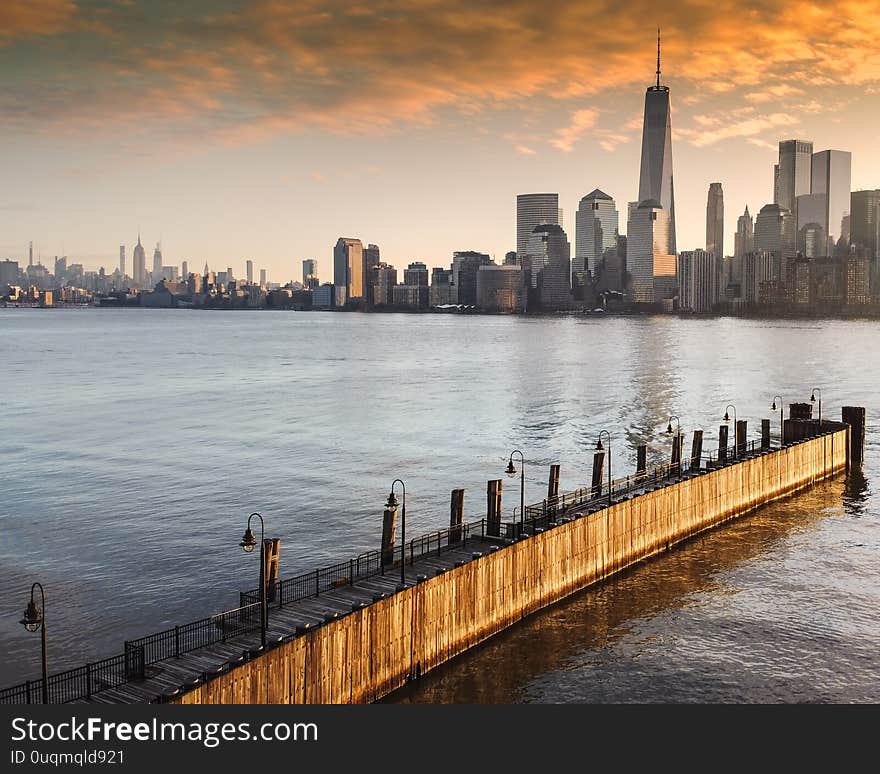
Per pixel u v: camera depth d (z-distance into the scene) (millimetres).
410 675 43344
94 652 48656
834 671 45531
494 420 132875
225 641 39906
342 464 99938
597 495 65062
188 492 86062
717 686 44031
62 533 71750
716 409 143875
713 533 69875
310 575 49719
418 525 74000
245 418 135375
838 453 92688
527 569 51719
